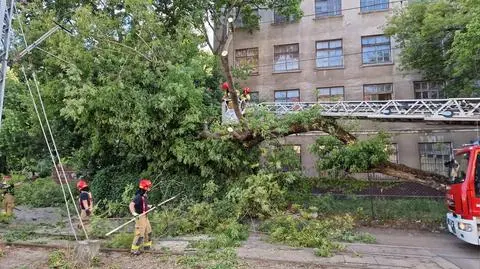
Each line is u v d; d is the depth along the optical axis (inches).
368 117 598.5
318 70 1002.1
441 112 572.1
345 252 365.7
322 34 1013.2
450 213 400.2
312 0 1029.8
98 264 324.8
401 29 787.4
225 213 485.7
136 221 363.3
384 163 538.3
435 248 385.7
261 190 486.3
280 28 1046.4
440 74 821.9
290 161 573.0
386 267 317.7
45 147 778.2
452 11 677.9
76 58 539.2
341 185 577.9
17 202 735.1
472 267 319.6
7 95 776.3
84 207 469.7
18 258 347.9
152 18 586.2
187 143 553.0
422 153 859.4
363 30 982.4
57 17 682.2
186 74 542.6
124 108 540.4
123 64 559.2
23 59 565.9
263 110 559.2
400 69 874.8
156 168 589.6
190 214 479.8
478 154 359.9
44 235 438.6
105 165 676.7
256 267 315.6
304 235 400.8
